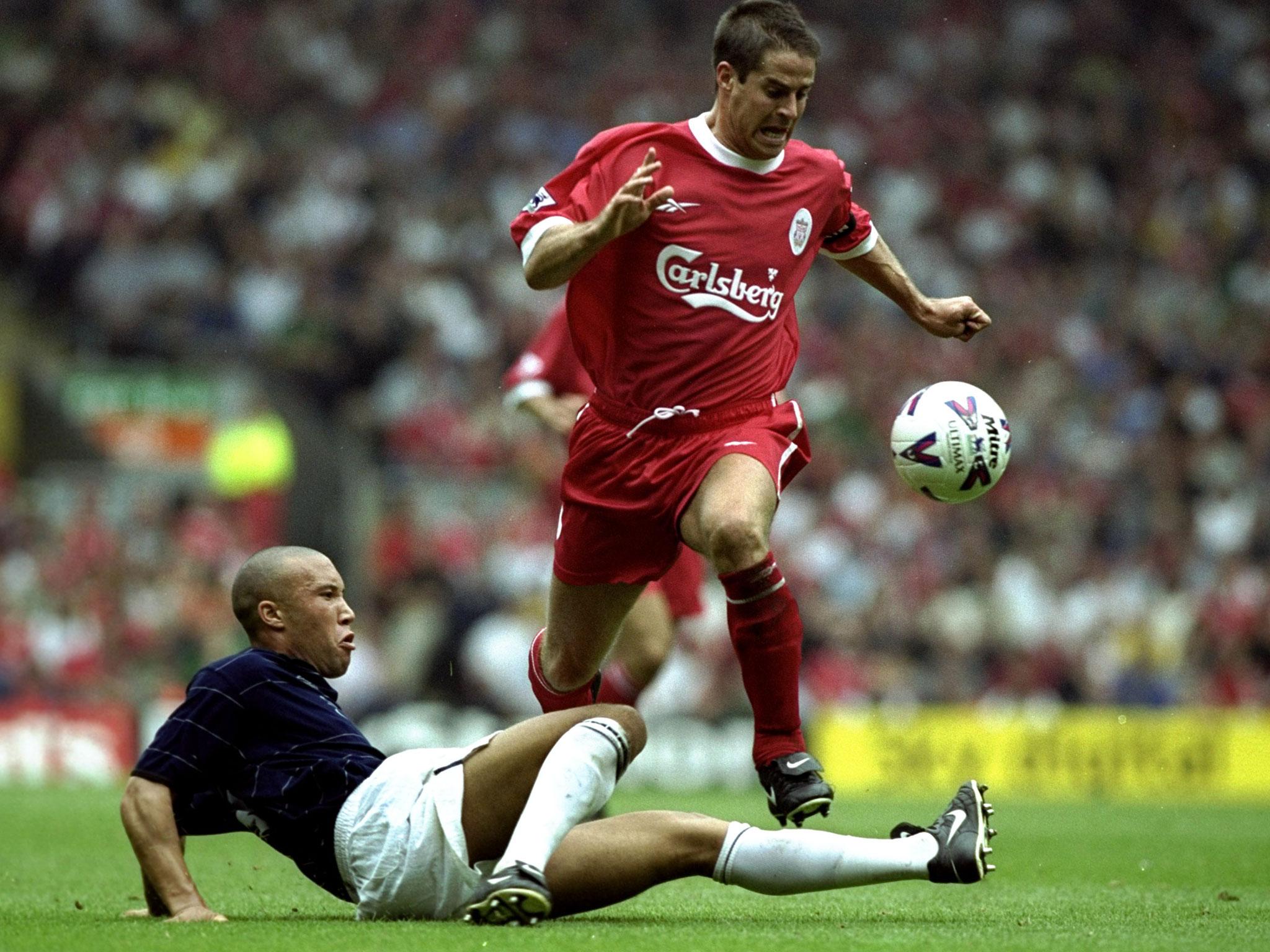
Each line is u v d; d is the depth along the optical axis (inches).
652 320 747.4
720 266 748.0
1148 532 2657.5
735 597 707.4
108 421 2556.6
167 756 671.8
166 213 3181.6
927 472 759.1
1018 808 1688.0
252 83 3442.4
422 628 2218.3
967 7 3722.9
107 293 3034.0
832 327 3043.8
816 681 2297.0
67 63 3435.0
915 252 3344.0
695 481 738.8
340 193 3228.3
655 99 3521.2
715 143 753.6
